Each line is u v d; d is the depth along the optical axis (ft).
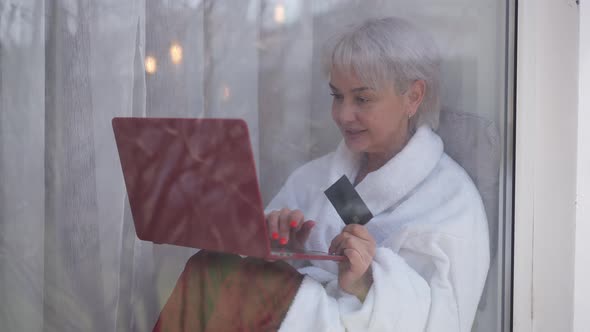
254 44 3.25
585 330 3.28
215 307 3.08
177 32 3.26
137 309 3.38
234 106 3.28
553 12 3.10
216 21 3.24
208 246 2.94
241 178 2.79
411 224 3.20
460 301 3.22
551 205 3.23
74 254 3.47
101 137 3.38
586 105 3.13
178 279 3.20
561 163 3.19
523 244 3.28
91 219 3.43
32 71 3.39
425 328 3.14
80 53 3.33
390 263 3.11
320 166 3.26
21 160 3.47
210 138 2.80
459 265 3.21
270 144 3.28
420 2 3.19
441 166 3.25
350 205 3.23
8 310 3.57
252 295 3.04
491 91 3.25
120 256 3.40
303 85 3.25
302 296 3.00
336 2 3.19
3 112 3.44
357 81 3.22
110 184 3.40
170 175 2.93
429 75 3.22
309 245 3.23
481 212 3.26
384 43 3.19
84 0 3.29
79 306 3.50
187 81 3.29
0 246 3.54
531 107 3.19
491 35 3.21
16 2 3.35
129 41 3.30
